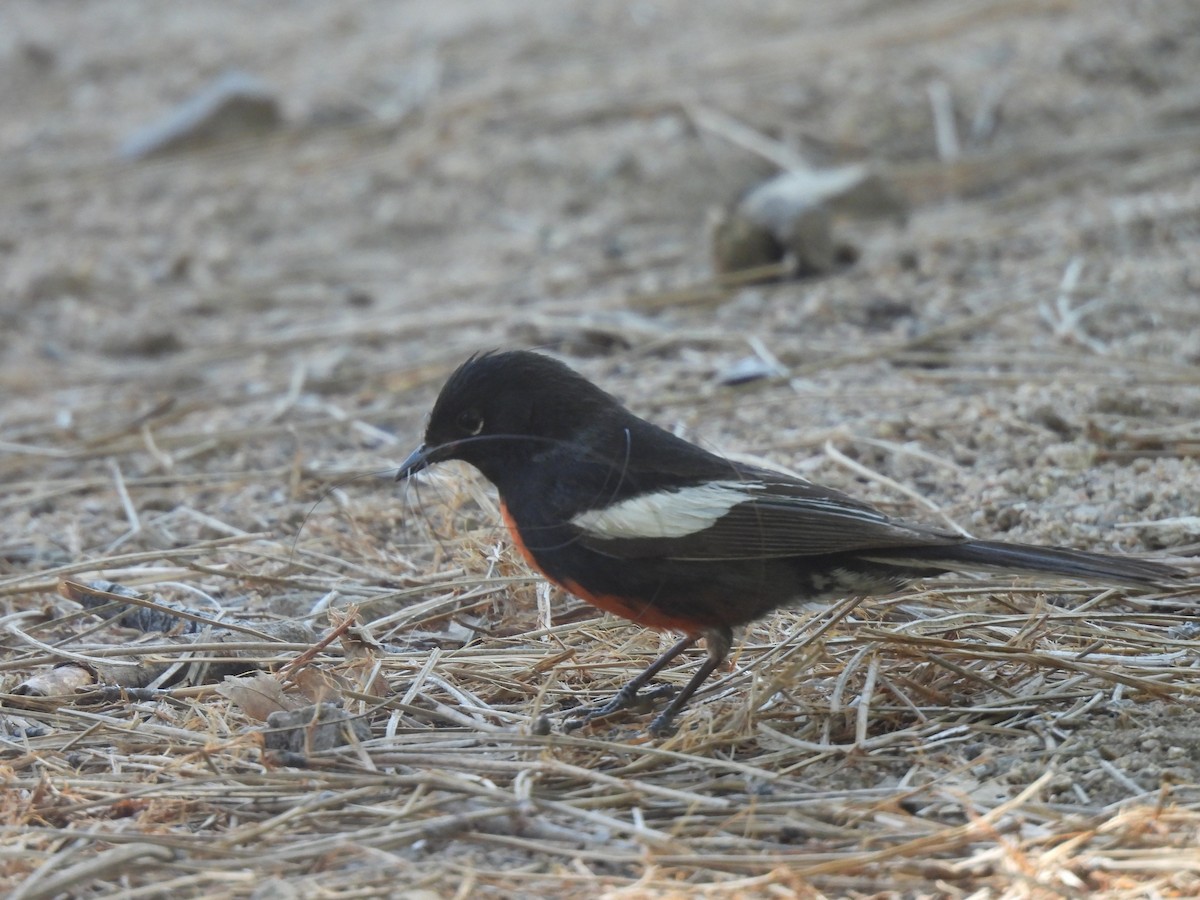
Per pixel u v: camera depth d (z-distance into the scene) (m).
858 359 14.23
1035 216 18.36
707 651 8.98
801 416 13.09
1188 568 9.71
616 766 7.77
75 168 22.72
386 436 13.61
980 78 22.42
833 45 24.06
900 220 19.00
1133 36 23.44
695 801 7.09
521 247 19.41
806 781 7.45
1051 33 23.69
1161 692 7.99
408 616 9.81
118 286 19.02
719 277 16.97
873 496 11.23
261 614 10.08
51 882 6.41
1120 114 21.86
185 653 9.29
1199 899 6.03
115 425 14.68
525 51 25.59
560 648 9.25
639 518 8.02
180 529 11.90
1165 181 19.16
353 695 8.30
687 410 13.41
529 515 8.34
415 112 23.19
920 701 8.26
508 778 7.50
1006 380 13.38
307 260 19.72
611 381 14.45
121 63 27.05
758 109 21.92
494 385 8.48
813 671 8.57
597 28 26.48
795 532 7.85
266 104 23.16
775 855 6.60
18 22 30.28
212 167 22.08
